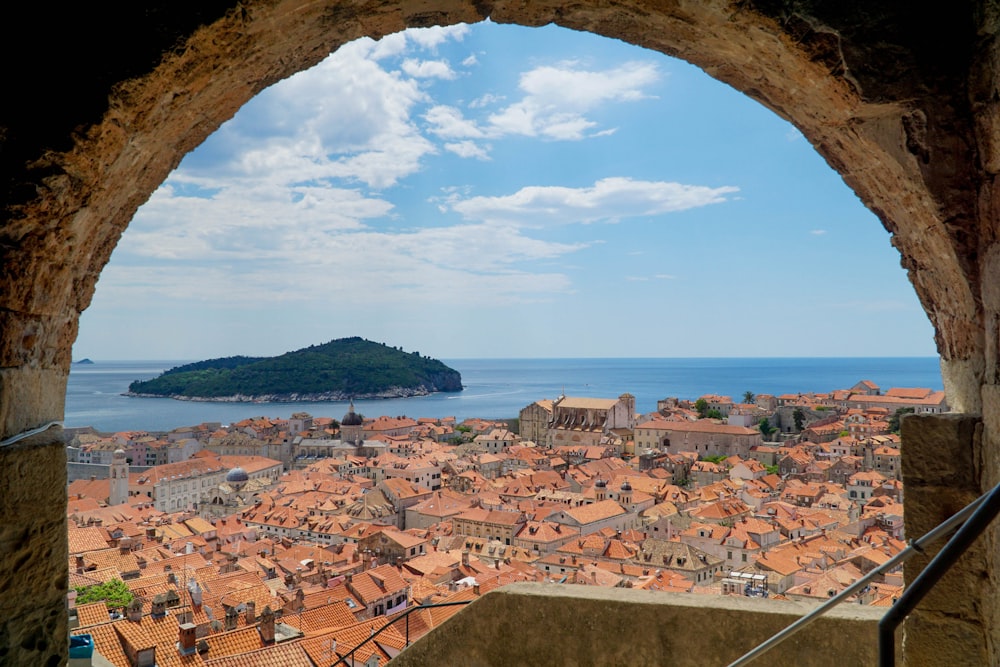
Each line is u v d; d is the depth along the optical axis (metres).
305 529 64.44
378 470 96.19
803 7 3.36
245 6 3.28
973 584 3.34
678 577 45.69
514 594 4.34
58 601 3.34
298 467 115.25
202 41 3.31
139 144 3.52
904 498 3.53
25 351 3.28
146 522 63.34
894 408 125.94
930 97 3.36
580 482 86.50
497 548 58.03
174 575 36.81
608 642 4.18
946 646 3.39
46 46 3.14
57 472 3.31
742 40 3.69
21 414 3.25
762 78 4.01
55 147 3.11
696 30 3.81
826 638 3.87
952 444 3.41
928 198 3.47
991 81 3.15
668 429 109.75
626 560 54.09
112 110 3.19
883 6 3.34
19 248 3.11
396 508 75.06
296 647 21.81
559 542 60.72
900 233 4.08
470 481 88.00
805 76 3.65
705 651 4.04
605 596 4.25
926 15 3.32
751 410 127.06
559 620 4.26
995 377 3.23
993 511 1.97
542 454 106.62
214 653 22.83
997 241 3.19
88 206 3.41
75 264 3.59
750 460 94.56
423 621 29.20
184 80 3.43
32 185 3.08
